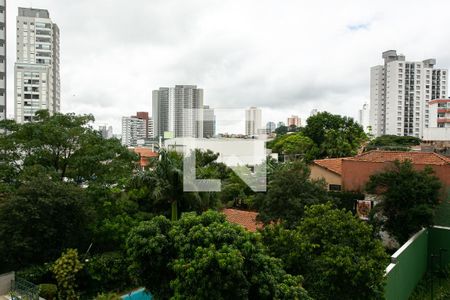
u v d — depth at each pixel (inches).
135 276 428.5
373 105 4190.5
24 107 2790.4
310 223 522.9
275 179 769.6
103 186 769.6
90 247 709.9
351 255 458.0
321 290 458.0
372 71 4188.0
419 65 3922.2
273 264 398.3
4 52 1753.2
